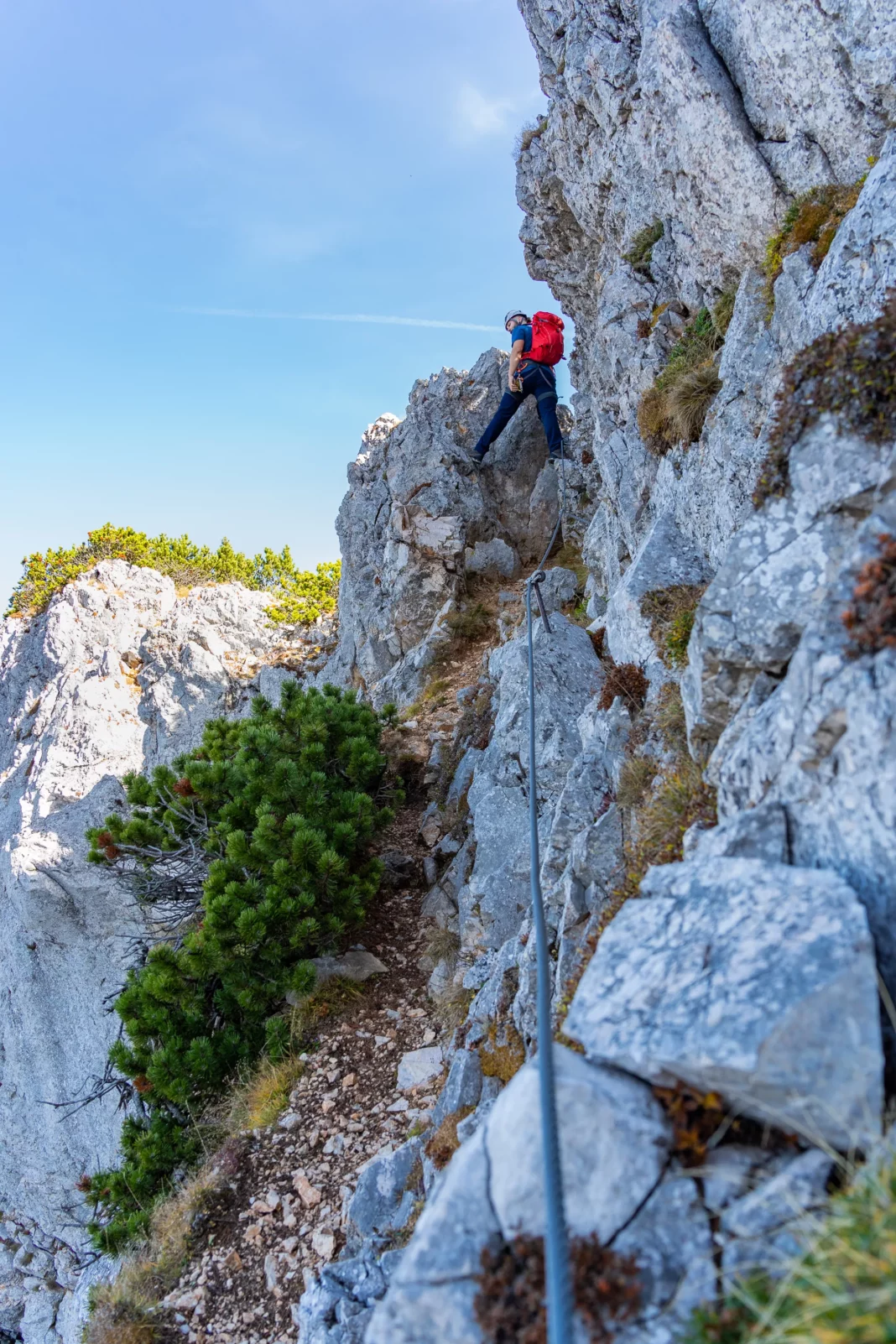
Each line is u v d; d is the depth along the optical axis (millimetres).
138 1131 9859
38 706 19328
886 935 2990
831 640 3514
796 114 7340
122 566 20812
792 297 6758
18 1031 15766
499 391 18250
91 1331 6836
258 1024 9820
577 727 8492
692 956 3076
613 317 10438
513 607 15484
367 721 12422
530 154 13109
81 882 15297
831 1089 2605
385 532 17469
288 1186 7395
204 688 18594
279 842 9891
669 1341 2453
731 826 3701
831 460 4191
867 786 3148
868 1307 2146
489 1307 2590
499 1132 2959
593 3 10359
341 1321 5410
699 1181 2764
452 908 10164
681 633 7070
